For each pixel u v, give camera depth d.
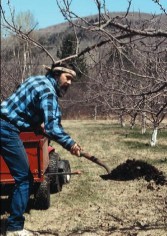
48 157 6.26
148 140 13.61
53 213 5.62
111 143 12.98
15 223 4.23
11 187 5.76
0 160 5.38
